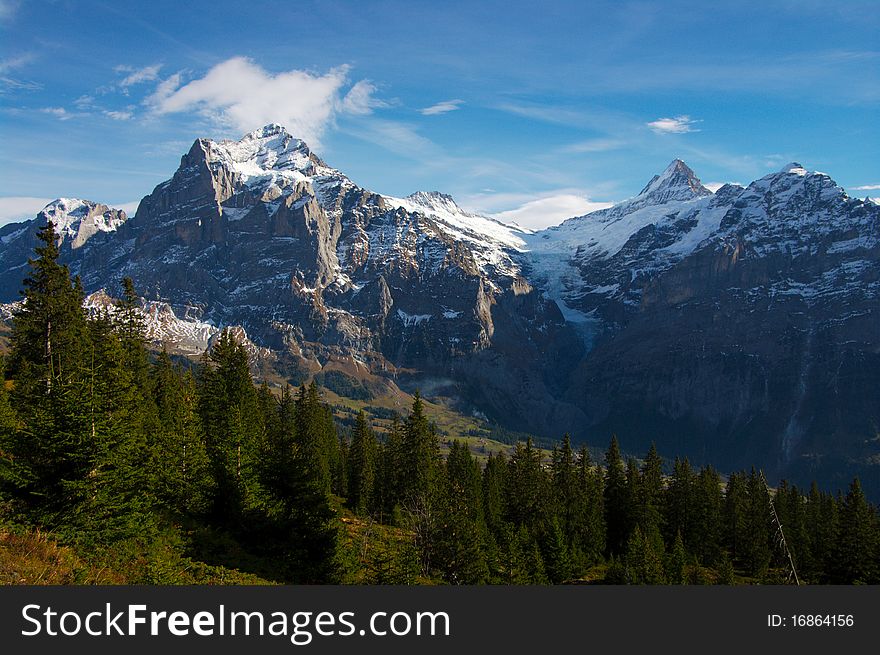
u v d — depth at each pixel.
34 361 68.88
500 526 98.50
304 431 115.50
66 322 70.12
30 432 41.72
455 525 71.62
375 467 118.56
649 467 133.25
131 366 89.38
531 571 80.31
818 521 138.38
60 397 43.06
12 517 39.00
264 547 55.81
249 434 67.00
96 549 39.81
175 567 42.09
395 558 57.84
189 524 56.12
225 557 51.88
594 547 112.69
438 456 123.88
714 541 126.31
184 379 107.62
